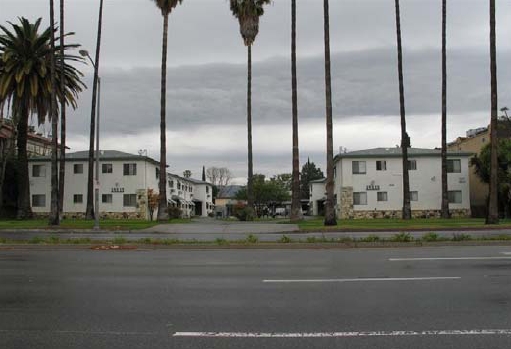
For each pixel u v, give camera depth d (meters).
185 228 30.41
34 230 29.92
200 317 7.17
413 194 50.94
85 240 18.73
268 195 85.44
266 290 9.11
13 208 50.41
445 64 40.44
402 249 16.05
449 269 11.40
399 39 38.59
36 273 11.34
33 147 59.97
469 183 52.69
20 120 41.72
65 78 40.78
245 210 44.56
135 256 14.73
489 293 8.65
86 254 15.38
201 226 32.19
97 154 30.30
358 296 8.49
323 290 9.04
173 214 57.50
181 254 15.22
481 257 13.58
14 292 9.08
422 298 8.28
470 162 49.91
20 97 39.19
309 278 10.34
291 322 6.86
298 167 36.16
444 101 40.84
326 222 30.58
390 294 8.62
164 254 15.24
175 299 8.40
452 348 5.73
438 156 51.22
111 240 19.06
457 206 50.91
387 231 26.23
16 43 38.28
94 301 8.28
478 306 7.69
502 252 14.76
